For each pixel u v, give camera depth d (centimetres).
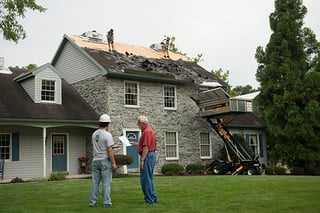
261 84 2650
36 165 1898
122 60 2238
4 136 1827
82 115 1983
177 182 1155
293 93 2461
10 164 1812
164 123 2242
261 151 2780
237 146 2198
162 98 2266
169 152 2250
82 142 2094
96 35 2475
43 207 671
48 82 2002
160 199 754
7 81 2044
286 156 2528
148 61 2331
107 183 671
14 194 898
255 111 2969
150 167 695
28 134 1895
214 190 911
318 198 740
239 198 755
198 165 2192
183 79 2331
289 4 2622
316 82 2431
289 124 2478
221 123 2244
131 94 2133
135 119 2120
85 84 2186
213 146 2470
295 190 875
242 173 1998
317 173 2420
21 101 1894
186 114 2361
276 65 2556
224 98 2156
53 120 1830
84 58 2208
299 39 2545
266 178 1268
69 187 1048
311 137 2414
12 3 1034
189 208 637
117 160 1897
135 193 873
